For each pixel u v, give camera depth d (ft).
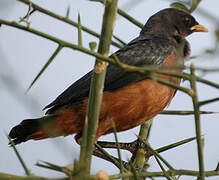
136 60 36.70
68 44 17.49
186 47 40.65
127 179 23.52
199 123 17.65
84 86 35.47
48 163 16.21
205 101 17.06
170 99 35.96
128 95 34.30
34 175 15.56
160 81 16.52
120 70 34.88
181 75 16.53
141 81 34.06
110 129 36.94
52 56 17.95
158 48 37.42
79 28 18.98
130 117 35.14
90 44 18.28
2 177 15.33
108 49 19.95
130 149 36.35
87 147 20.38
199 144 18.04
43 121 34.22
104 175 15.56
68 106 35.58
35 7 24.61
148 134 34.42
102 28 19.86
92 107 20.43
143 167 31.14
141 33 42.55
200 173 18.28
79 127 36.19
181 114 28.86
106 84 34.91
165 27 41.96
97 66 20.12
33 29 17.31
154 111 35.12
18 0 21.01
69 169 15.99
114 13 19.75
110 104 34.63
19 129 34.86
